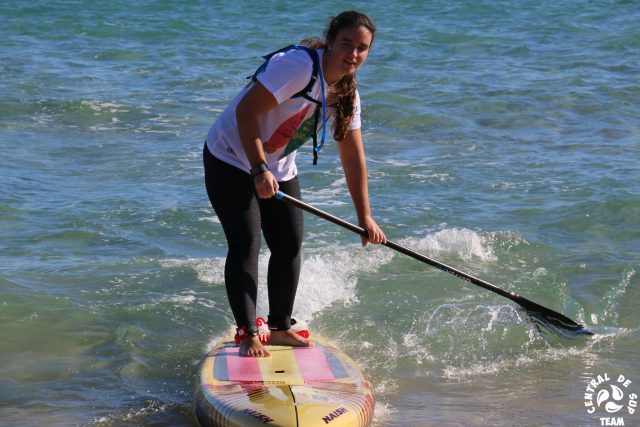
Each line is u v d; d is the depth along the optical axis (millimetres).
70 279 15898
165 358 13211
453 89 34312
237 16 55344
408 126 28938
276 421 9984
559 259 17281
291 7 59719
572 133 28281
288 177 11648
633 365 13211
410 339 14062
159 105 31406
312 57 10406
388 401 12000
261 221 11875
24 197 20609
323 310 15078
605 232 18781
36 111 29953
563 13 56469
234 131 11000
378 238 11898
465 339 14086
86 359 13086
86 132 27672
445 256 17391
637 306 15273
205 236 18438
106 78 36000
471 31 49656
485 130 28594
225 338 12664
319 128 11016
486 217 19672
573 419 11547
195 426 11234
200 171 23375
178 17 54188
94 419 11336
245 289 11523
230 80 36156
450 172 23312
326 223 19156
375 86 34656
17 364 12828
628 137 27750
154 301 15078
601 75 37219
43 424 11141
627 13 55562
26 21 50750
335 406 10406
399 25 52250
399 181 22469
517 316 14859
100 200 20547
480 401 12055
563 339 14094
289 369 11414
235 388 10844
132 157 24781
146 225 18891
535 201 20766
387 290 15898
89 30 48219
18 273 15977
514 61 41031
